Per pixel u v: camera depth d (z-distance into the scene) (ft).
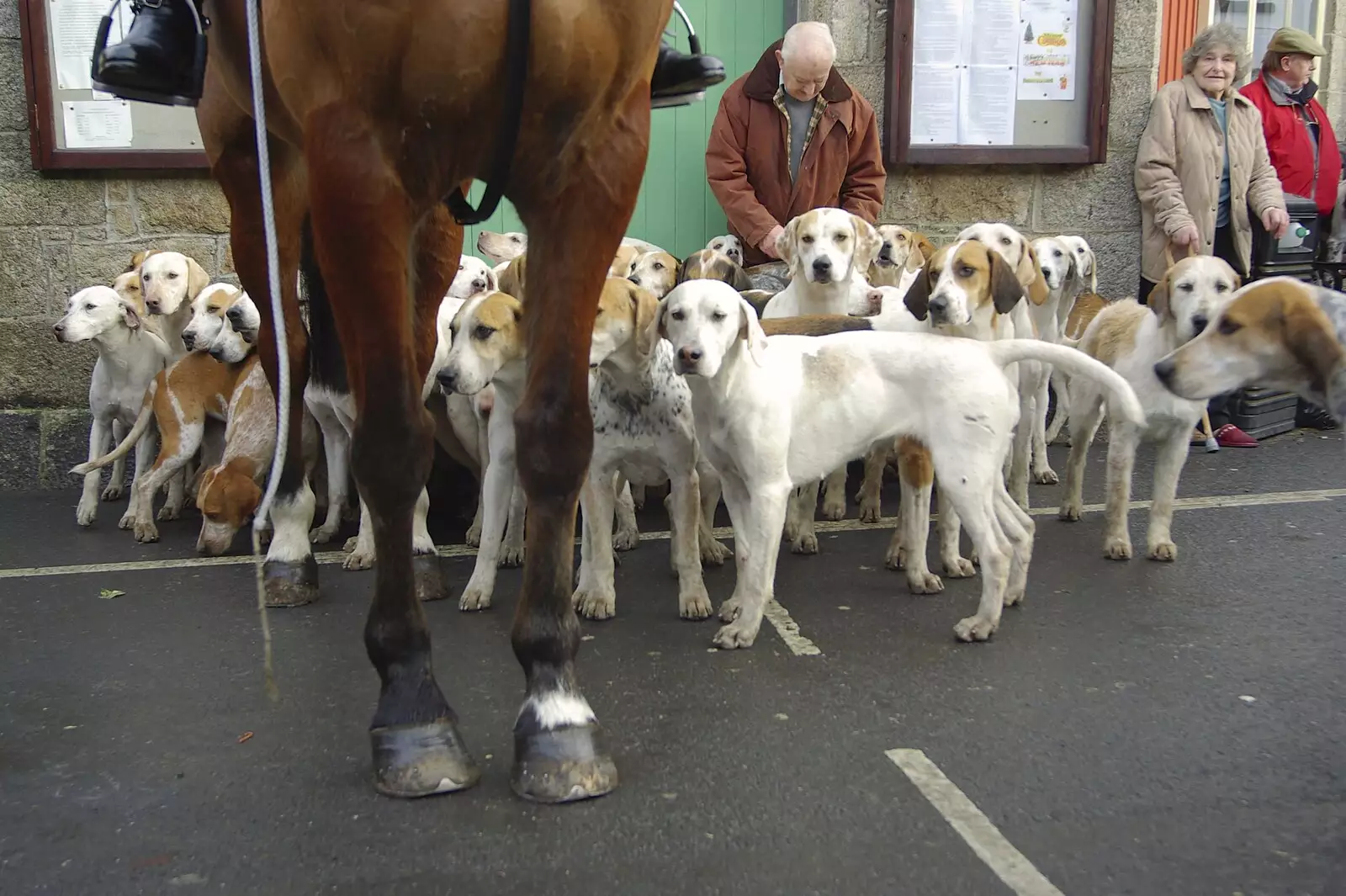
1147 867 8.43
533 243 9.30
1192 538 17.85
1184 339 15.96
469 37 8.05
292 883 8.35
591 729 9.64
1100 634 13.51
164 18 11.03
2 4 22.24
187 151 22.91
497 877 8.37
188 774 10.10
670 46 10.97
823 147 22.41
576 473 9.36
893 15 24.06
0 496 22.52
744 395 12.87
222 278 23.70
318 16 8.14
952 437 13.34
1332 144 27.25
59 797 9.72
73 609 14.98
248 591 15.72
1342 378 10.59
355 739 10.78
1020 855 8.60
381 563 9.69
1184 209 24.93
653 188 25.90
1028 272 18.03
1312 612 14.25
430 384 17.90
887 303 19.21
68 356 23.30
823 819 9.14
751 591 13.19
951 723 11.01
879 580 15.93
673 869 8.44
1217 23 26.17
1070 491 19.10
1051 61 24.99
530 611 9.62
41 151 22.44
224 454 18.81
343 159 8.34
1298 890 8.13
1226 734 10.73
